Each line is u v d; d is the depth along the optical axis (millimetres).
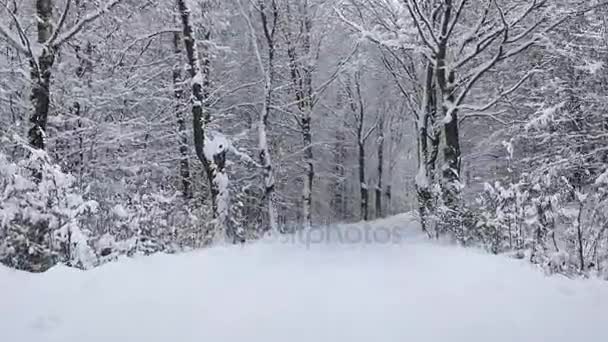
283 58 21422
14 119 13875
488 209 9953
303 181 25516
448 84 14805
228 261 6512
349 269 6148
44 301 4562
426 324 4094
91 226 8273
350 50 23812
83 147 15094
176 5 16016
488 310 4445
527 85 17797
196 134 14477
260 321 4121
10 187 6852
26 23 13672
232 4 20703
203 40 17844
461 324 4098
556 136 15625
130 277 5355
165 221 9422
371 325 4059
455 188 13047
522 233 8484
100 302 4551
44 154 7207
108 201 9625
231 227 13086
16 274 5359
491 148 19641
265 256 7176
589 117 16172
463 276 5672
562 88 15656
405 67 18297
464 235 9828
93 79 15570
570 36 15773
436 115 17594
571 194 9281
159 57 18562
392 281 5469
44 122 10719
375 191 33250
